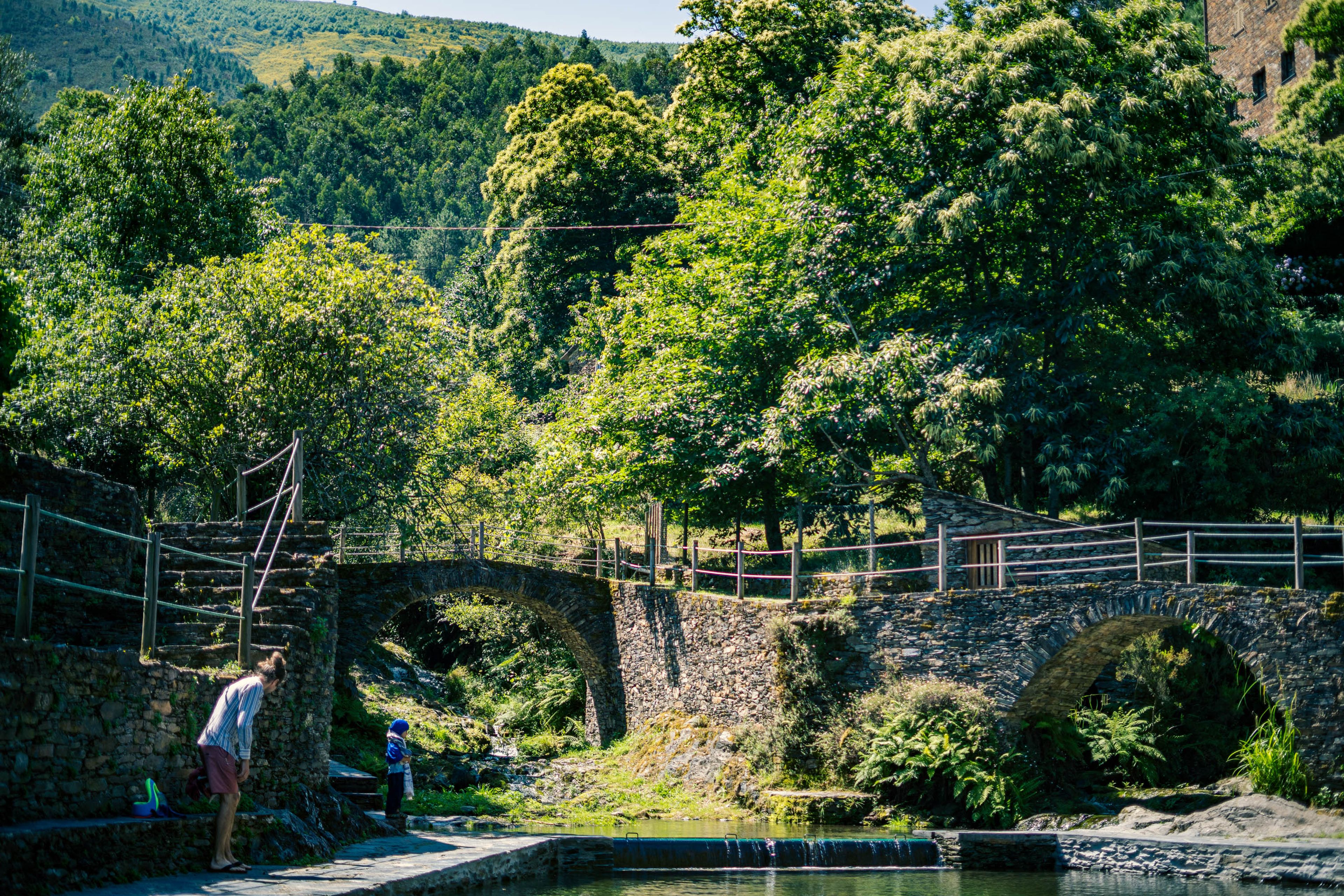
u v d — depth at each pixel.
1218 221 29.59
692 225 35.19
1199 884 15.87
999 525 24.39
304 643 14.47
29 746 9.02
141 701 10.67
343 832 14.30
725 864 17.09
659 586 28.44
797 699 22.91
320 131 163.25
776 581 30.23
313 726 14.71
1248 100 44.75
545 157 53.38
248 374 26.64
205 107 34.09
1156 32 28.94
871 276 28.73
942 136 28.02
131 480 30.31
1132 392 27.34
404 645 39.81
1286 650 18.44
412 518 30.17
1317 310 33.19
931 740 20.70
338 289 27.64
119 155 32.28
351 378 27.48
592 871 16.34
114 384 26.31
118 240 31.59
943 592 22.06
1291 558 18.88
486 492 32.91
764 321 29.81
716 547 35.19
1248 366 27.53
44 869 8.42
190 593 15.95
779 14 40.28
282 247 28.56
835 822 20.95
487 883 13.45
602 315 36.19
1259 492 26.39
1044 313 27.12
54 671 9.33
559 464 30.34
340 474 26.88
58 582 9.65
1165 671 22.19
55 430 26.44
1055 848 17.94
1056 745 21.70
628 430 29.67
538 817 21.20
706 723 25.39
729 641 24.88
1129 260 25.08
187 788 10.54
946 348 26.58
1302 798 18.03
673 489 30.31
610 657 30.19
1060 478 25.50
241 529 18.23
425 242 130.88
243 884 9.79
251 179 150.88
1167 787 20.95
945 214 26.20
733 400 29.70
